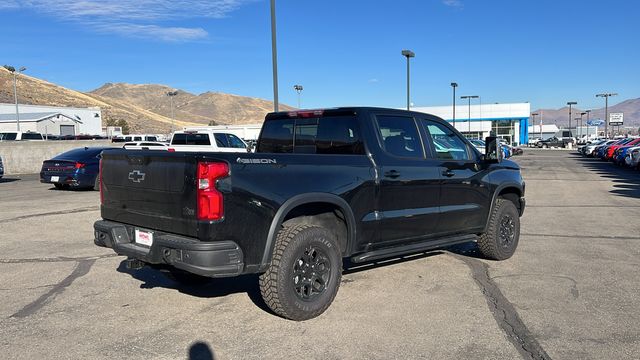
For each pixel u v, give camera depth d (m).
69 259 7.58
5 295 5.88
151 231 5.07
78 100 126.88
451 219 6.62
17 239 9.02
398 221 5.94
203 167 4.45
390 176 5.82
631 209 12.81
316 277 5.12
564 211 12.48
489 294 5.82
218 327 4.89
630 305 5.45
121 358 4.23
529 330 4.77
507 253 7.43
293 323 4.98
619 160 31.39
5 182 21.31
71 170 16.81
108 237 5.39
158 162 4.86
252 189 4.64
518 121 79.88
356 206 5.49
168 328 4.88
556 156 49.91
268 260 4.76
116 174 5.42
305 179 5.06
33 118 61.56
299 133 6.42
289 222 5.31
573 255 7.75
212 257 4.42
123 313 5.29
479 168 7.07
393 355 4.26
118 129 80.44
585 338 4.59
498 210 7.29
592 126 122.62
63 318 5.15
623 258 7.54
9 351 4.37
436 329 4.80
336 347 4.42
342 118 6.00
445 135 6.82
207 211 4.43
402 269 6.90
